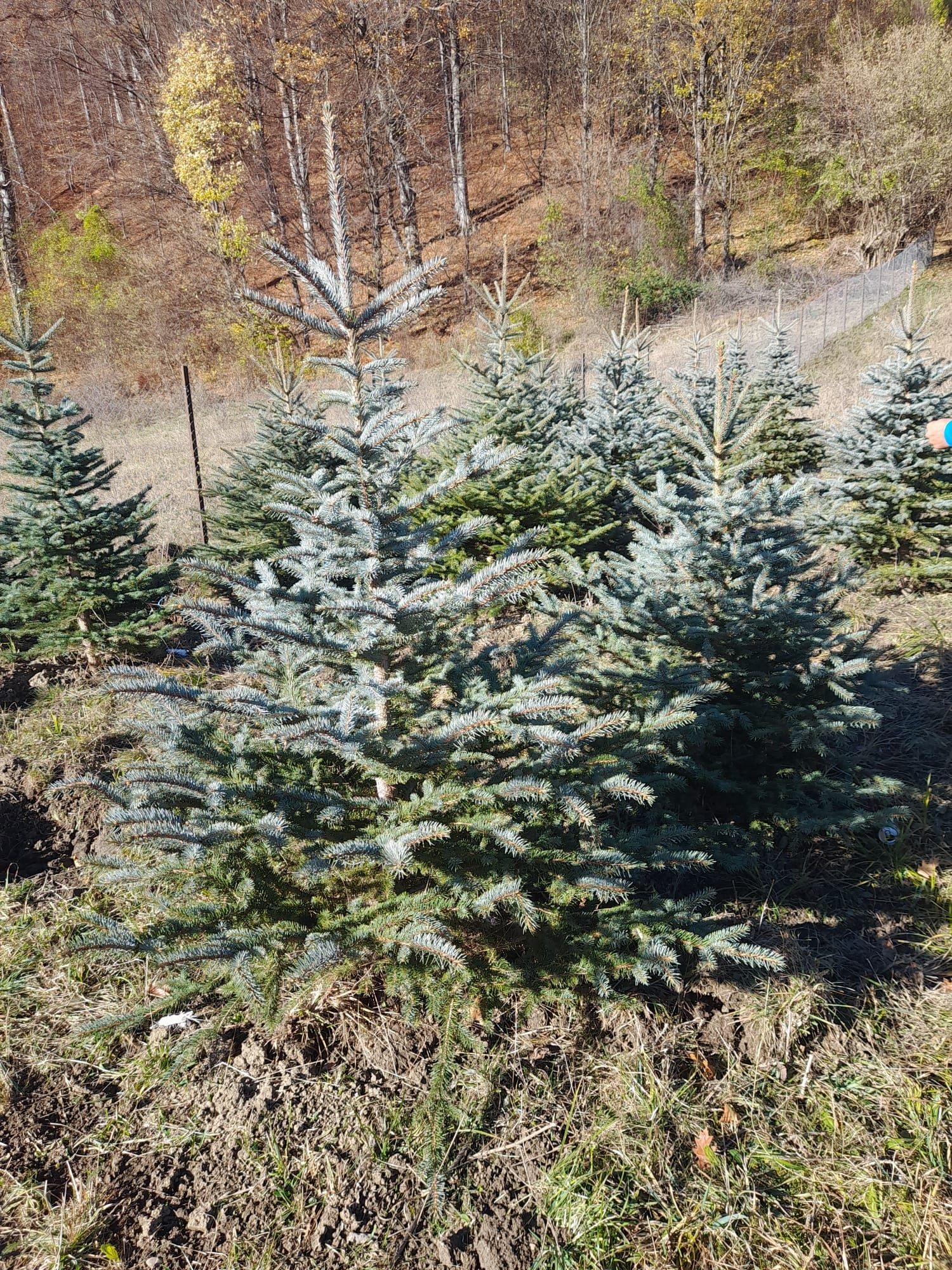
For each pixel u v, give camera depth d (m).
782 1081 3.02
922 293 22.17
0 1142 2.76
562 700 2.75
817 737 3.91
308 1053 3.07
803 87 27.98
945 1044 3.14
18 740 5.04
